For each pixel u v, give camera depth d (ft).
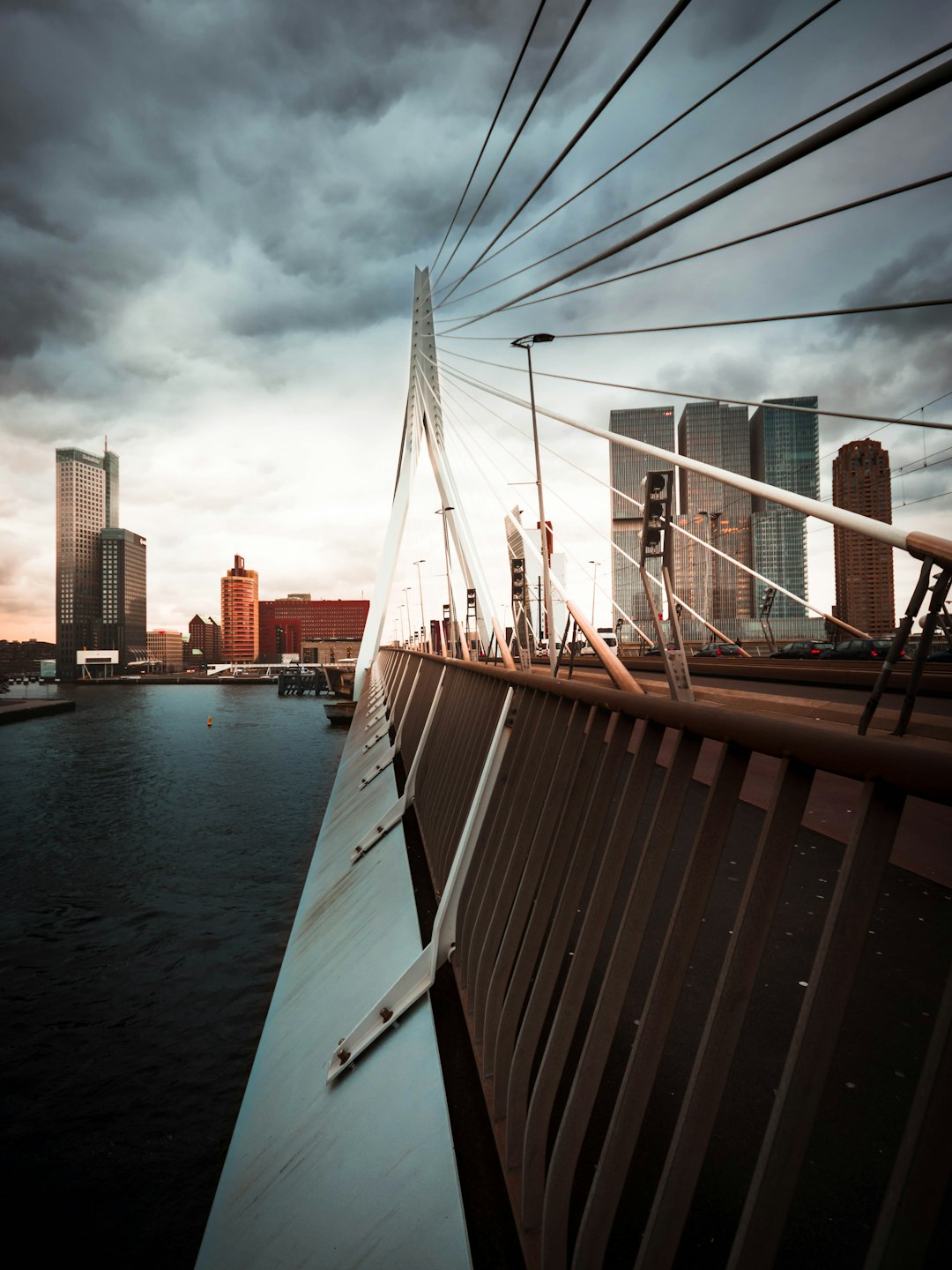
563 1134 5.95
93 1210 23.61
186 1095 30.86
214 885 63.87
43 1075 32.63
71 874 68.13
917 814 20.98
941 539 20.01
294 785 119.03
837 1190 6.57
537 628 91.71
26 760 158.20
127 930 52.90
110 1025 37.93
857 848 3.43
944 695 44.83
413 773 26.40
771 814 4.16
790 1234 6.06
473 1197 7.54
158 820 92.43
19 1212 23.56
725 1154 7.06
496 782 13.46
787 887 15.23
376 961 16.16
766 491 29.81
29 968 45.83
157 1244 22.16
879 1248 2.74
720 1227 6.07
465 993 11.68
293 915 55.47
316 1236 9.16
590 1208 5.19
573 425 63.46
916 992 10.44
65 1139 27.63
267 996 41.50
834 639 95.55
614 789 7.18
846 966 3.43
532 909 9.55
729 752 4.81
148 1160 26.25
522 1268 6.55
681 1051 9.09
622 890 15.70
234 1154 14.43
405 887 18.58
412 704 38.86
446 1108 9.13
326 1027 15.47
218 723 261.85
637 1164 7.02
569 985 6.77
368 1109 10.90
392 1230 8.02
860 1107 7.82
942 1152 2.71
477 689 17.33
